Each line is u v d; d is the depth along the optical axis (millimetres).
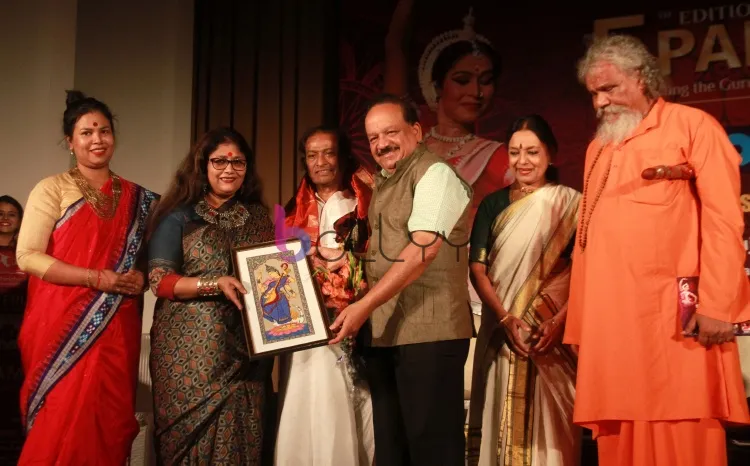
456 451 2574
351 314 2508
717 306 2201
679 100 3992
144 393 3787
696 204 2350
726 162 2275
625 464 2379
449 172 2605
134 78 4719
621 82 2434
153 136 4703
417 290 2596
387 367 2783
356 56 4457
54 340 2916
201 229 2844
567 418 2830
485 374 2980
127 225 3066
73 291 2951
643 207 2350
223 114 4520
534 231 2963
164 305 2822
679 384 2277
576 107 4125
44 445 2807
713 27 3959
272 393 3125
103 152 3070
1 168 4461
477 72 4285
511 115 4234
